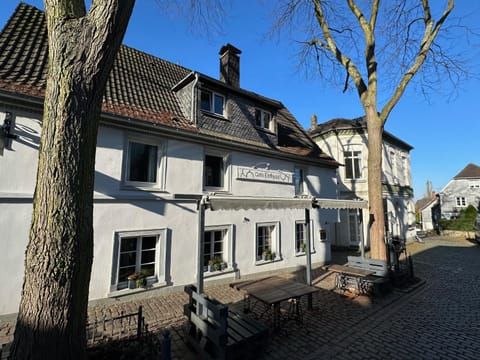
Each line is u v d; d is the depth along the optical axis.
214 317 4.18
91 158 3.09
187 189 8.58
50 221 2.78
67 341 2.79
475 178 34.66
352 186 18.56
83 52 2.89
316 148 14.47
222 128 9.95
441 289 8.35
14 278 5.75
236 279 9.33
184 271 8.20
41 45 7.93
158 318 5.95
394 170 20.98
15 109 5.99
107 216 6.98
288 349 4.66
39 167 2.91
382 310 6.48
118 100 8.16
